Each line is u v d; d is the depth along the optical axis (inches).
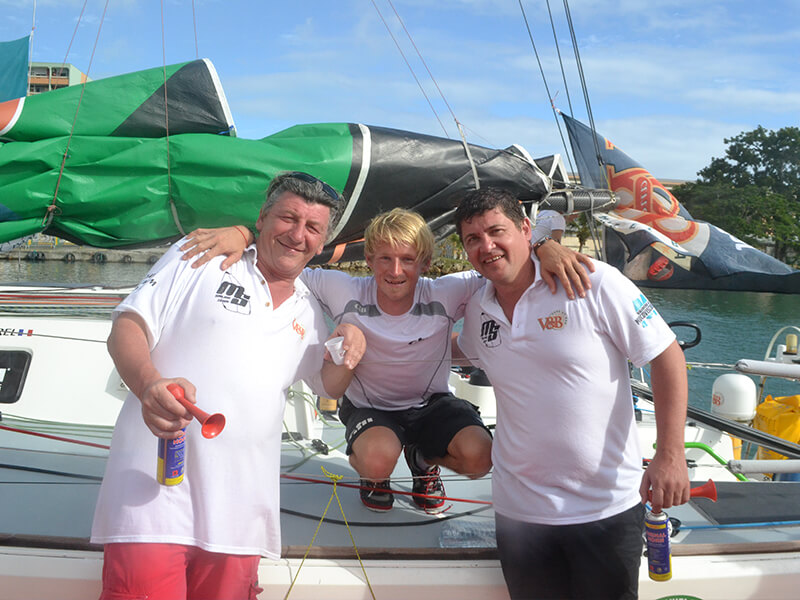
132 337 59.0
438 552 73.8
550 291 68.0
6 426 89.4
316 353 72.9
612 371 67.6
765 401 161.6
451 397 90.4
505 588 71.8
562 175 125.1
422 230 76.9
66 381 109.3
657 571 67.6
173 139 100.9
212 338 61.4
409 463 90.3
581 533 67.1
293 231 64.3
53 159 98.5
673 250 121.3
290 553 72.3
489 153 113.9
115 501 58.9
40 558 67.5
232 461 61.2
